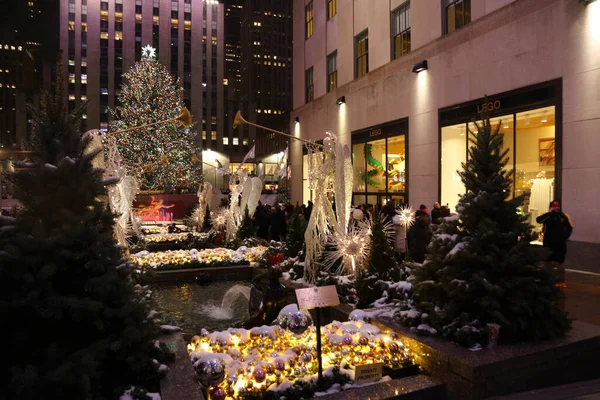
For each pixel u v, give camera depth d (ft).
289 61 484.33
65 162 11.28
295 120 108.99
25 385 9.68
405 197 66.59
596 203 38.99
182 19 288.71
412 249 31.55
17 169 11.64
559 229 26.96
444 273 17.07
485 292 16.16
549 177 43.91
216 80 312.91
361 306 22.75
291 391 13.21
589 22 40.01
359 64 82.94
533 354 14.73
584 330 17.10
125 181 29.43
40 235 10.62
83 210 11.72
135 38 277.23
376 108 74.84
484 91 52.01
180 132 142.51
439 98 59.57
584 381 15.76
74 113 12.65
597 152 39.04
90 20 270.05
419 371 15.72
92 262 11.21
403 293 20.66
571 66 41.57
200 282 35.27
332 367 14.42
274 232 53.72
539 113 45.21
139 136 135.13
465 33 54.85
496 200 17.02
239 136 345.51
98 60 270.87
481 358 14.23
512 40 48.16
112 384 12.06
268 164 167.02
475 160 18.04
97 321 10.93
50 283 10.65
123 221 29.45
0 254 10.16
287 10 485.97
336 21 90.58
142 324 12.71
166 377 13.03
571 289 31.48
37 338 10.83
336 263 29.19
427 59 61.98
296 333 15.31
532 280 16.25
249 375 13.75
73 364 10.03
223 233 54.03
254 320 21.20
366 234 27.99
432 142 61.05
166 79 143.64
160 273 35.32
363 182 79.10
